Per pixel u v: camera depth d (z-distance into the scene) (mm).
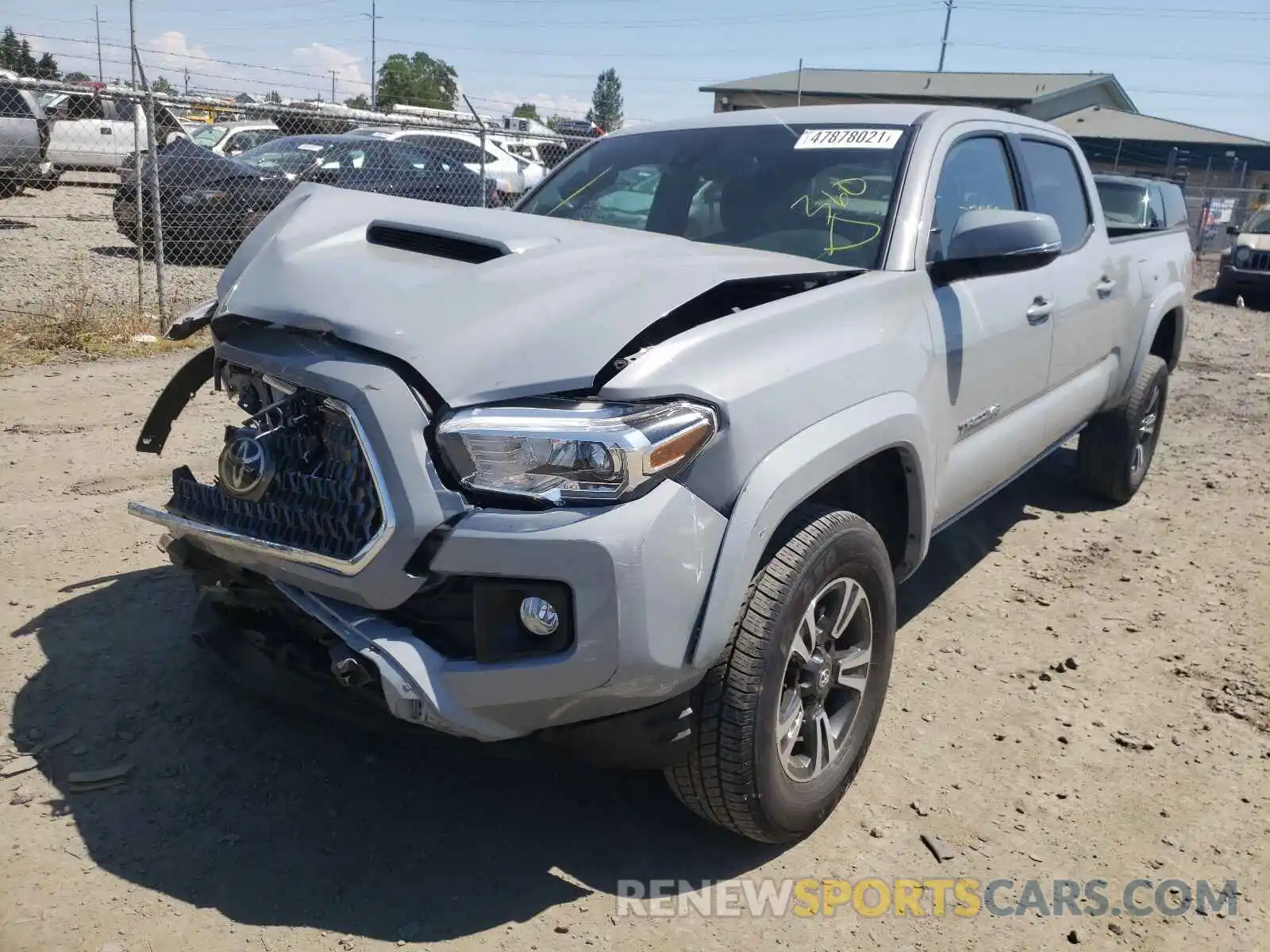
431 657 2348
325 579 2430
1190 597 4668
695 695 2539
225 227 11867
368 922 2488
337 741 3170
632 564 2250
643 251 2982
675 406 2373
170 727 3180
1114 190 9445
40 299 9469
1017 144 4320
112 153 17938
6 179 15203
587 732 2477
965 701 3691
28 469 5320
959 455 3623
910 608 4461
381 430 2332
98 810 2799
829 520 2723
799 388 2637
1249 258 16266
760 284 2873
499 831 2844
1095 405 5113
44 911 2434
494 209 3609
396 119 11562
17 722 3154
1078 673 3926
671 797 3029
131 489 5102
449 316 2482
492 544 2266
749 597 2533
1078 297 4516
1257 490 6305
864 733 3027
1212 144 39594
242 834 2752
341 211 3213
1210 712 3688
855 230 3424
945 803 3102
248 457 2562
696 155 3963
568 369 2354
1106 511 5855
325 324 2537
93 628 3713
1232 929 2650
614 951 2463
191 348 8422
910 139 3666
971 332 3510
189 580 4117
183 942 2377
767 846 2861
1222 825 3057
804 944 2529
